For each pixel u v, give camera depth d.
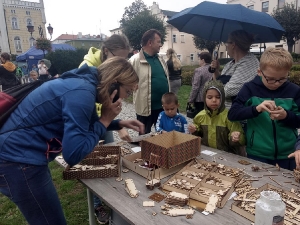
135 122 1.73
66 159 1.11
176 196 1.24
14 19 33.38
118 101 1.32
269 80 1.69
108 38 2.24
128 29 22.78
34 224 1.34
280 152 1.83
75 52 15.31
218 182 1.41
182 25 3.45
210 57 4.50
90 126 1.29
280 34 2.74
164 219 1.11
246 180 1.44
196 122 2.38
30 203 1.26
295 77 8.95
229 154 1.89
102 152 1.78
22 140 1.19
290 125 1.71
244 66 2.34
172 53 6.11
